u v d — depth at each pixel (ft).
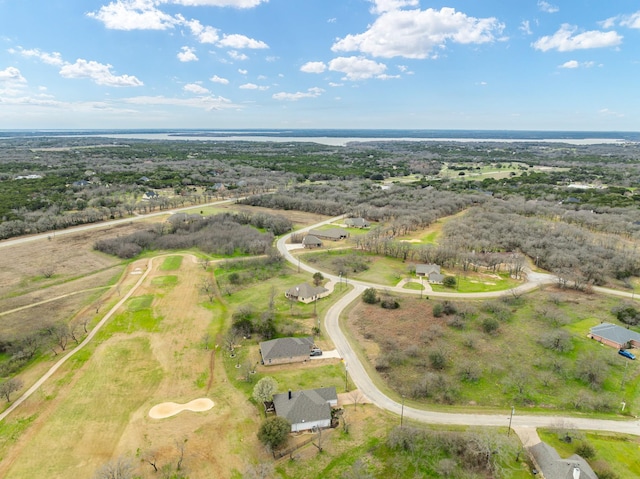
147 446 170.19
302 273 378.32
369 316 294.05
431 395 208.54
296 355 236.02
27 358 233.96
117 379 217.36
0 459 164.86
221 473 158.10
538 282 363.97
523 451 170.71
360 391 211.20
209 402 199.52
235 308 304.09
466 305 309.01
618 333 260.21
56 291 328.70
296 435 178.81
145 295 321.93
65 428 181.47
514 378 225.15
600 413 198.59
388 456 167.43
